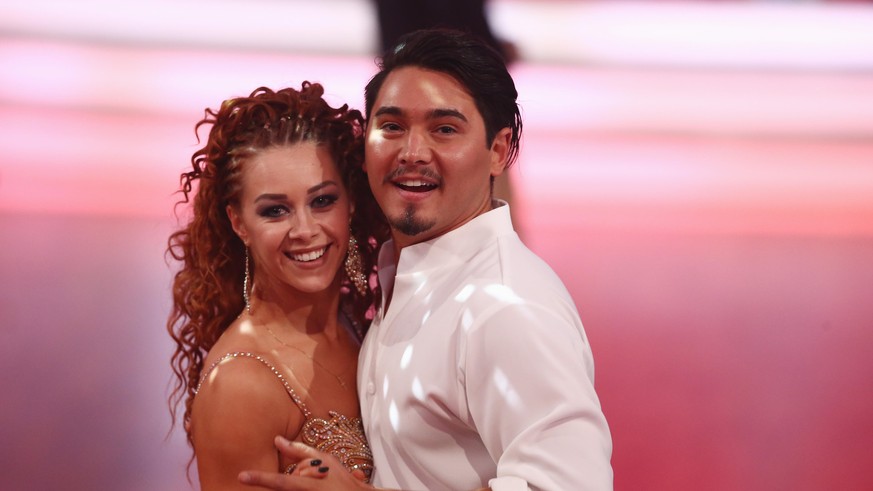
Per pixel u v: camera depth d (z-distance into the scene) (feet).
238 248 29.60
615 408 60.70
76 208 85.51
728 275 81.46
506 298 25.21
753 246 87.76
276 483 22.26
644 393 62.54
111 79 109.70
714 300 76.74
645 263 82.89
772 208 97.40
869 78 127.75
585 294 76.74
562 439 23.73
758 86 123.85
